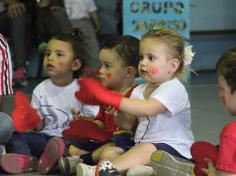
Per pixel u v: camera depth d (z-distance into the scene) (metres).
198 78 8.53
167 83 3.37
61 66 3.97
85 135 3.70
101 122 3.85
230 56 2.62
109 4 8.69
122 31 8.00
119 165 3.28
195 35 9.87
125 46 3.65
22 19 7.62
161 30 3.41
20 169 3.62
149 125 3.43
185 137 3.47
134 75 3.70
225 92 2.65
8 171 3.58
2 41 3.80
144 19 7.78
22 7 7.60
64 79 4.02
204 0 10.15
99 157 3.58
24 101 3.88
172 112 3.33
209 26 10.13
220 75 2.66
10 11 7.59
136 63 3.67
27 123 3.87
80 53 4.09
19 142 3.77
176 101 3.34
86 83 3.12
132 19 7.75
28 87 7.64
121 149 3.53
